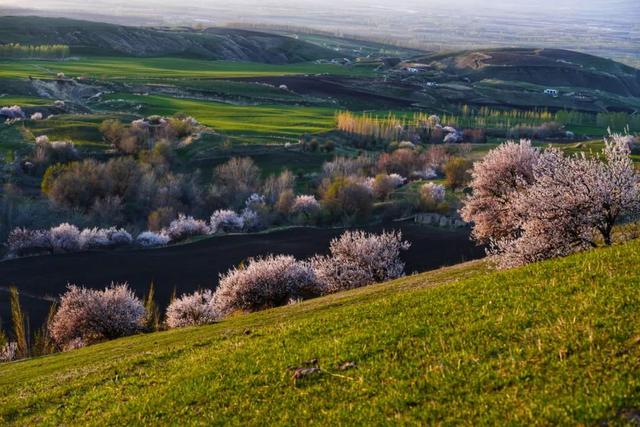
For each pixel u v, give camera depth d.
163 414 18.25
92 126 149.12
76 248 91.06
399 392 15.24
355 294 42.03
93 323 53.12
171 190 113.62
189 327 43.12
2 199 103.38
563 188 30.30
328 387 16.97
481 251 84.94
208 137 146.12
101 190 110.44
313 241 95.44
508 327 17.44
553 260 24.50
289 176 124.44
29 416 22.12
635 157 111.69
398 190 121.81
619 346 14.26
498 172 48.31
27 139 135.25
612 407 11.88
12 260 86.12
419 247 87.88
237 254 89.62
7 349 52.28
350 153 154.12
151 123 157.62
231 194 118.50
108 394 22.02
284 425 15.42
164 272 82.12
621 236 30.52
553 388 13.32
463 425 12.95
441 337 17.97
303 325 24.41
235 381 19.12
